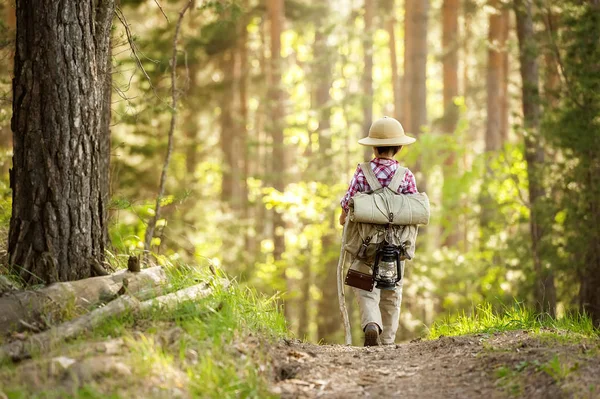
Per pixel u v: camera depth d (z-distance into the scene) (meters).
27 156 6.26
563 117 13.46
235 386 4.95
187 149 26.41
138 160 22.70
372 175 7.38
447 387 5.25
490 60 24.34
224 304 6.07
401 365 5.95
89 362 4.80
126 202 9.27
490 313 7.93
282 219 25.41
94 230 6.50
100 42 6.81
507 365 5.41
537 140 15.48
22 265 6.23
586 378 4.80
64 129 6.27
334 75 27.41
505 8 16.33
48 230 6.25
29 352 5.09
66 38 6.25
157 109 10.95
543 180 15.01
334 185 24.39
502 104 27.86
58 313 5.78
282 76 27.80
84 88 6.36
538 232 15.45
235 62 29.12
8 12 17.28
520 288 15.77
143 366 4.84
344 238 7.43
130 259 6.40
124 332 5.38
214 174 32.91
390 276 7.25
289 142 31.83
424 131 22.22
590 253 13.71
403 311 22.09
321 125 26.17
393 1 31.20
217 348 5.35
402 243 7.31
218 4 11.12
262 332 6.34
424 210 7.22
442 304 21.59
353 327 22.84
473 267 21.41
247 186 29.19
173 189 22.00
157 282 6.39
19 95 6.27
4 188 10.26
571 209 13.88
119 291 6.07
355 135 30.50
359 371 5.78
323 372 5.66
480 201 21.34
